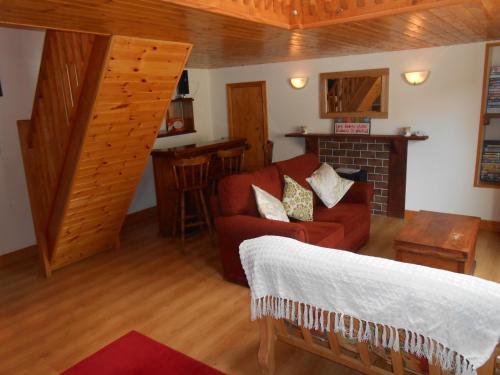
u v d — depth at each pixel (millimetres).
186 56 3383
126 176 3850
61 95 3199
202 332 2818
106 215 4059
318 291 1776
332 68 5320
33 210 3695
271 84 5926
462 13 2672
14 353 2678
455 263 2914
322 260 1764
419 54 4648
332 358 2027
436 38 3848
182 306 3191
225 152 4566
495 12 2648
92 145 3273
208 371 2404
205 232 4902
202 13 2369
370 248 4148
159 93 3420
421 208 5004
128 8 2148
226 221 3385
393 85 4906
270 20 2859
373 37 3623
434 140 4754
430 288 1507
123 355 2592
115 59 2875
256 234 3150
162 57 3193
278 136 6059
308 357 2496
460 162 4641
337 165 5547
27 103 4199
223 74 6375
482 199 4578
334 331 1861
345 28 3098
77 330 2916
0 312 3213
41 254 3797
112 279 3734
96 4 2041
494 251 3980
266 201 3404
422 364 1690
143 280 3688
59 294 3484
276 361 2463
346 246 3686
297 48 4289
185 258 4156
